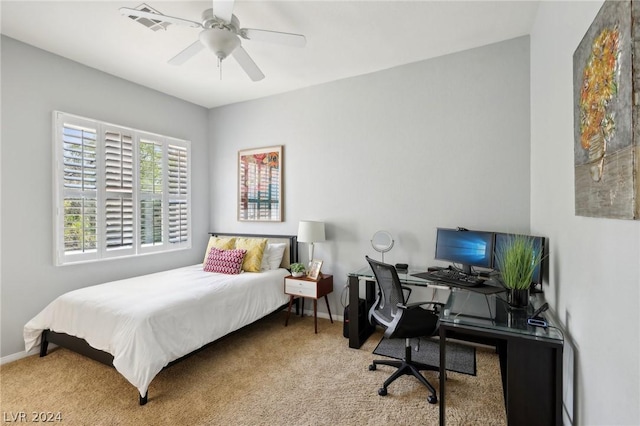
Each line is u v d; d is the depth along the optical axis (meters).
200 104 4.30
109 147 3.26
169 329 2.16
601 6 1.19
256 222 4.12
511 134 2.71
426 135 3.05
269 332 3.21
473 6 2.23
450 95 2.94
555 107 1.86
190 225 4.18
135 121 3.52
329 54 2.91
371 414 1.91
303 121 3.74
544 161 2.15
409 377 2.33
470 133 2.86
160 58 2.95
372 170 3.33
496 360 2.59
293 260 3.76
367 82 3.34
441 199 2.99
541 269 2.01
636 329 0.94
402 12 2.29
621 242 1.04
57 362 2.54
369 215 3.35
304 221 3.44
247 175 4.16
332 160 3.56
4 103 2.54
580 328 1.43
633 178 0.91
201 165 4.37
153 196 3.72
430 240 3.04
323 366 2.49
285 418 1.87
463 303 1.96
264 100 4.01
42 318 2.53
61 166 2.88
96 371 2.40
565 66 1.67
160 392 2.13
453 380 2.29
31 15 2.28
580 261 1.43
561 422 1.46
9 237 2.57
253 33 2.08
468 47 2.82
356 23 2.42
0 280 2.53
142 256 3.57
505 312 1.80
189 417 1.87
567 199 1.63
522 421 1.55
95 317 2.22
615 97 1.01
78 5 2.18
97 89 3.16
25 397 2.06
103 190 3.21
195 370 2.43
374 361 2.43
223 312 2.63
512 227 2.71
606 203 1.09
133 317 2.07
